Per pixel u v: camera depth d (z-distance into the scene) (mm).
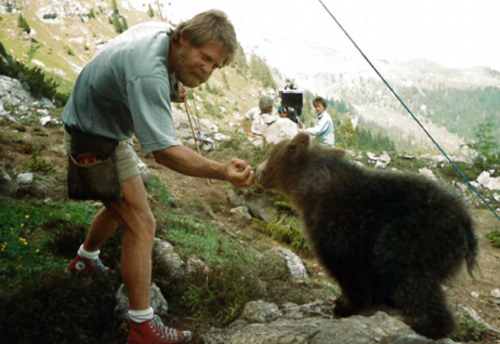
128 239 3174
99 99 2926
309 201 3457
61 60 135125
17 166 7164
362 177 3264
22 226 4551
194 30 2818
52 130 11031
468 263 3156
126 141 3193
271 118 9430
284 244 7156
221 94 170625
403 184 3127
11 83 16531
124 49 2867
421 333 2898
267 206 7844
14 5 157750
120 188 3123
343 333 2912
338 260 3207
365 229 3078
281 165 3791
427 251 2893
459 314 5332
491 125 15594
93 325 3590
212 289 4391
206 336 3604
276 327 3385
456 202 3104
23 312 3289
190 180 9102
